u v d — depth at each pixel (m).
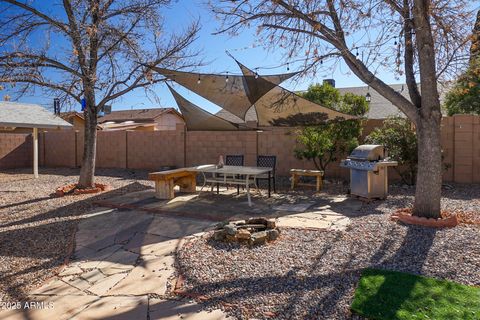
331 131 11.19
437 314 3.15
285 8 6.61
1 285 4.28
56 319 3.43
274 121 10.59
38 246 5.75
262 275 4.21
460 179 10.81
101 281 4.30
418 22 5.88
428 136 6.17
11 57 8.79
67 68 9.55
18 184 13.17
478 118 10.59
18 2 9.02
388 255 4.69
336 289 3.78
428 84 6.07
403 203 8.26
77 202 9.23
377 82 6.43
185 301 3.70
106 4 9.65
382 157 8.72
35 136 15.23
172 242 5.74
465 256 4.52
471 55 6.70
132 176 14.62
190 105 9.95
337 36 6.59
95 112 10.87
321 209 7.82
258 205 8.40
